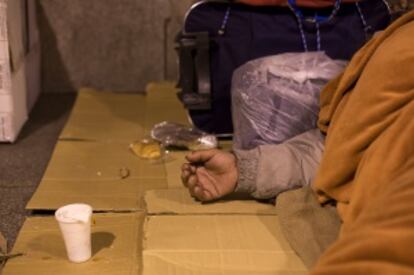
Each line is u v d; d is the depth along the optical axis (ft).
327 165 4.35
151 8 8.16
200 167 4.85
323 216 4.42
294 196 4.66
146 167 5.66
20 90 6.77
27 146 6.40
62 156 5.82
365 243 2.71
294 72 5.67
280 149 4.94
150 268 3.89
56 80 8.37
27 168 5.82
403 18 4.46
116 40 8.27
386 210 2.84
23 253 4.16
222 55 6.21
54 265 4.02
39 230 4.48
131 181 5.35
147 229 4.39
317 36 6.18
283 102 5.54
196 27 6.18
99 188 5.19
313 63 5.76
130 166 5.67
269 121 5.52
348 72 4.65
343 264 2.74
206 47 6.15
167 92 7.84
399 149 3.66
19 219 4.80
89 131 6.52
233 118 5.90
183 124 6.72
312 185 4.69
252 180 4.75
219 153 4.82
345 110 4.42
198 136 6.14
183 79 6.30
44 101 8.00
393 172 3.63
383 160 3.79
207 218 4.58
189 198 4.92
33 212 4.85
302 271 3.92
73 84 8.40
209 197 4.78
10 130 6.34
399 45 4.20
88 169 5.56
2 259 4.07
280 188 4.75
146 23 8.22
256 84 5.65
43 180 5.27
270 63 5.77
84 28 8.18
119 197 5.03
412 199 2.82
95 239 4.35
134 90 8.45
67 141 6.21
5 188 5.36
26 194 5.26
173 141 6.04
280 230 4.42
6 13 5.98
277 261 4.03
